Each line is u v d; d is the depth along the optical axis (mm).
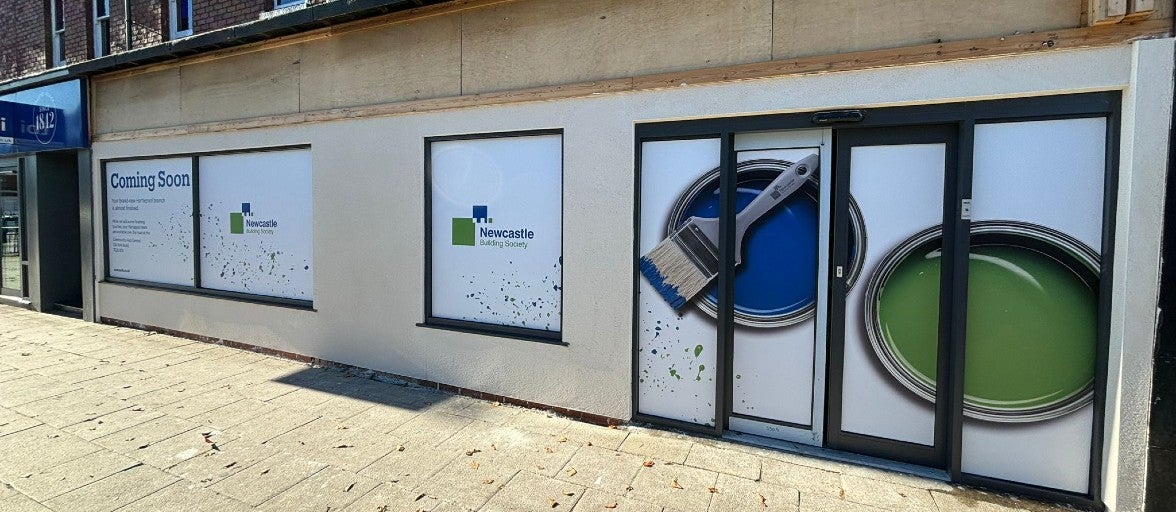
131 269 7102
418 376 4875
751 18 3520
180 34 7059
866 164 3393
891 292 3383
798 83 3395
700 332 3820
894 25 3193
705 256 3771
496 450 3607
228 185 6094
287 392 4684
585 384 4121
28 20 8453
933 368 3318
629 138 3877
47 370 5250
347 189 5148
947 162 3203
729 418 3842
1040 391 3076
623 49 3902
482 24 4426
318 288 5398
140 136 6625
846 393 3529
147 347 6086
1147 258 2719
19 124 6898
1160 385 2709
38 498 2988
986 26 3008
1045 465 3094
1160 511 2734
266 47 5508
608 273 3992
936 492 3109
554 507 2955
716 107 3605
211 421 4051
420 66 4730
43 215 7949
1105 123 2879
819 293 3543
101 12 7852
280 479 3217
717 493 3090
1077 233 2955
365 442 3713
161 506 2928
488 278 4613
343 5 4680
